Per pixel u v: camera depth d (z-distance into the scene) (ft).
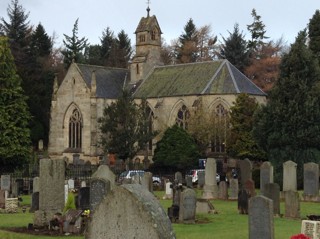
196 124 290.56
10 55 239.71
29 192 192.13
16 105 238.68
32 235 92.38
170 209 112.88
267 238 77.71
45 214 102.27
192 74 327.88
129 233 39.55
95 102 333.42
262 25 456.04
